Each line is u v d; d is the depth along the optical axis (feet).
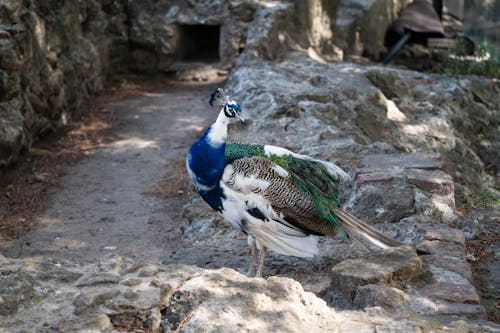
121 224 16.60
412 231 13.26
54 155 20.62
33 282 10.25
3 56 18.79
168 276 10.51
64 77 23.31
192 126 23.27
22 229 16.38
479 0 44.34
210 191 11.34
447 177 14.97
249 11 29.17
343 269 11.21
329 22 32.19
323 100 20.94
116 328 9.58
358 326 9.62
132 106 25.59
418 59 38.24
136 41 29.63
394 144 21.22
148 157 20.59
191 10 29.53
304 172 11.45
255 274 12.03
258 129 18.90
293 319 9.53
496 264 13.39
